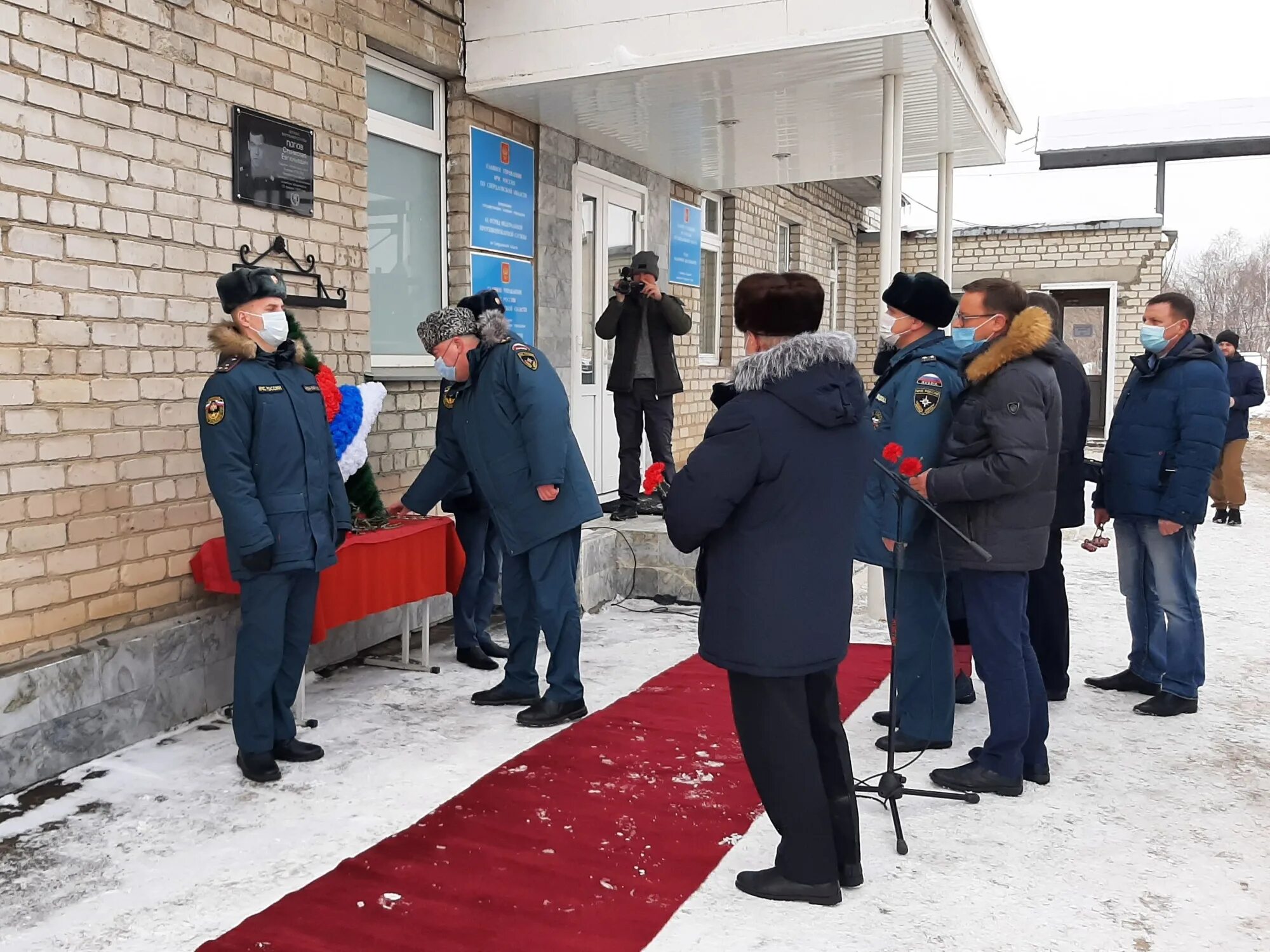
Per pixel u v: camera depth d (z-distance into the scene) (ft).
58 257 10.12
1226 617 17.58
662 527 18.92
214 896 7.96
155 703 11.19
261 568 9.71
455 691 13.25
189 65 11.60
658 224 24.49
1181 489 11.86
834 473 7.44
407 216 16.43
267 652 10.05
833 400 7.30
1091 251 45.19
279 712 10.68
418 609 16.07
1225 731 11.96
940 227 22.76
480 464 12.05
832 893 7.87
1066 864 8.61
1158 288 44.57
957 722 12.32
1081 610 18.29
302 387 10.37
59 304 10.14
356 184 14.46
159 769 10.41
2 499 9.66
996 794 10.05
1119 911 7.84
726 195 29.45
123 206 10.82
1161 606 12.55
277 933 7.34
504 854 8.65
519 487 11.86
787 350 7.34
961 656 12.83
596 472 22.09
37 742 9.91
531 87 16.52
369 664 14.40
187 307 11.67
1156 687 13.14
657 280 21.59
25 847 8.70
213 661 11.94
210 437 9.69
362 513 12.89
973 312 10.12
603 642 15.93
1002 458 9.21
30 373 9.87
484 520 14.23
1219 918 7.75
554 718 11.96
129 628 11.08
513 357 11.76
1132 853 8.83
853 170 23.90
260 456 9.91
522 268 18.81
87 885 8.10
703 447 7.42
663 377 19.89
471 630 14.37
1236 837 9.16
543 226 19.39
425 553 13.29
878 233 42.01
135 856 8.59
